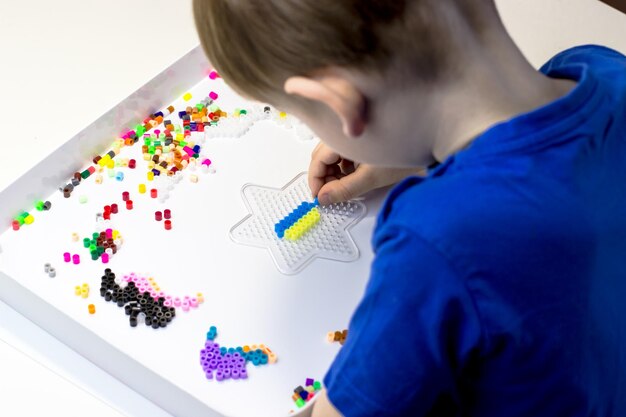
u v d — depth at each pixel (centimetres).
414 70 48
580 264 50
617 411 61
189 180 91
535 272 49
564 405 55
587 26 96
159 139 95
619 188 54
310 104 52
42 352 78
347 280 83
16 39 107
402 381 53
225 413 73
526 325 50
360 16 46
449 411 62
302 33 47
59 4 111
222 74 53
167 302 80
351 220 88
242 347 77
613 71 56
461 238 48
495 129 49
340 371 55
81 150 90
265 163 93
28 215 87
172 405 75
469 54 49
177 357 77
